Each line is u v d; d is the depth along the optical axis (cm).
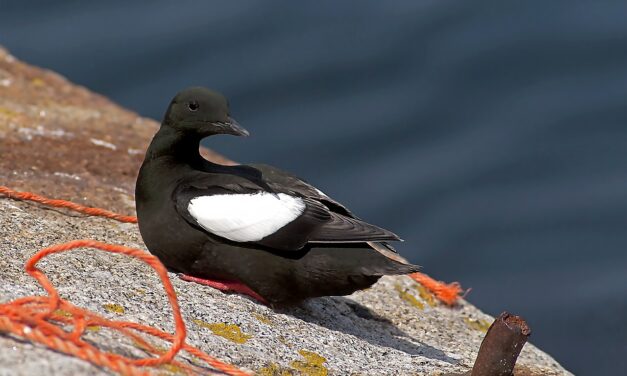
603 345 1400
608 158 1744
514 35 1997
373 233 790
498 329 699
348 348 777
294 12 2047
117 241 883
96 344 601
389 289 955
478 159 1745
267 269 795
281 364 704
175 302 597
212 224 795
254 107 1833
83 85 1819
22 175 1024
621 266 1541
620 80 1883
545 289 1507
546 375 834
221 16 2022
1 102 1265
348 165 1753
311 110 1839
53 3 2034
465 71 1925
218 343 699
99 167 1114
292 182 850
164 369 599
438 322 924
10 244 787
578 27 2005
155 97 1812
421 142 1794
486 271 1552
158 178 830
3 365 538
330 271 786
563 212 1648
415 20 2036
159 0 2053
